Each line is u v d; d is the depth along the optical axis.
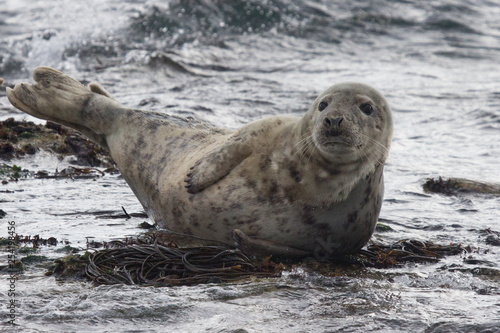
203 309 15.76
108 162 34.97
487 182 33.75
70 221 24.34
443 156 41.25
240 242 21.02
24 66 70.94
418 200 30.81
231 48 83.00
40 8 101.81
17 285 17.41
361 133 19.88
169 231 23.34
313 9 101.56
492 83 68.81
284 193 20.66
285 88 62.22
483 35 102.38
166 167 23.62
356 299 17.00
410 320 15.27
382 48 89.81
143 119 25.20
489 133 47.62
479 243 23.86
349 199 20.64
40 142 35.62
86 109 26.23
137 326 14.68
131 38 82.94
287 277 19.08
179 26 87.81
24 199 27.12
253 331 14.41
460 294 17.69
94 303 15.83
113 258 19.47
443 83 68.25
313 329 14.68
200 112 48.38
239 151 21.34
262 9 96.19
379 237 24.45
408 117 53.19
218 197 21.36
